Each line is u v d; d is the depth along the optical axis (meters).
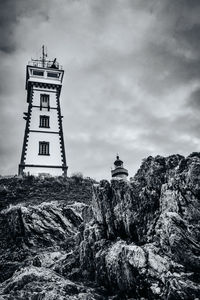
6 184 32.69
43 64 49.56
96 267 12.59
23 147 39.25
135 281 10.31
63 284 11.38
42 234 21.06
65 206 26.19
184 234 10.63
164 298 9.02
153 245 11.20
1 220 23.08
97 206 15.42
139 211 13.14
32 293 10.71
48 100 44.38
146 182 14.33
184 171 12.82
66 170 39.03
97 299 10.55
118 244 12.47
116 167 36.56
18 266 16.67
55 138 41.19
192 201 11.65
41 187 32.81
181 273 9.60
